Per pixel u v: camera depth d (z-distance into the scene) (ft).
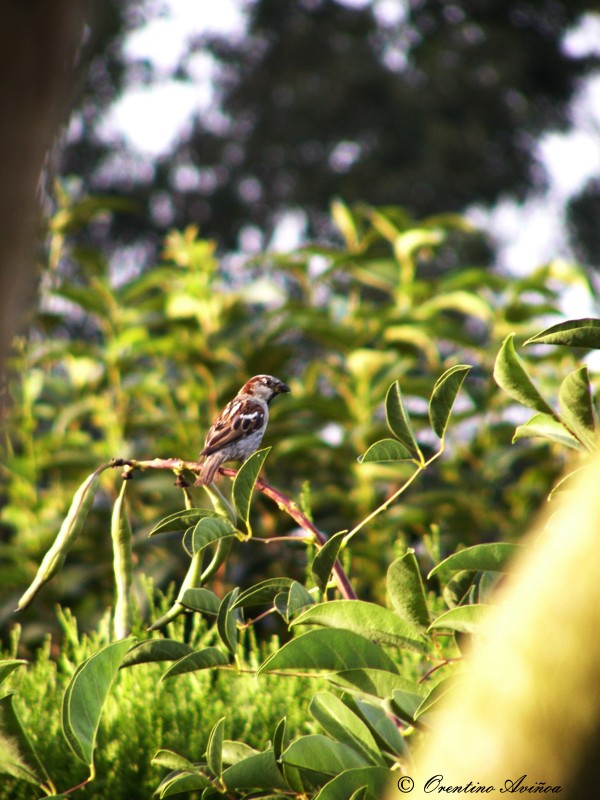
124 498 15.60
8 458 32.35
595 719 8.12
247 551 31.19
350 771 12.50
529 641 8.40
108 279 34.88
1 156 9.68
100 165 119.85
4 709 14.42
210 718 19.26
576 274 32.27
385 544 30.94
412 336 33.71
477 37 120.06
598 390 19.10
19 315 10.12
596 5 113.50
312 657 13.07
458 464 34.19
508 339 13.60
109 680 14.01
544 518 19.77
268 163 123.75
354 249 37.86
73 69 10.31
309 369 36.58
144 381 33.42
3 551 30.68
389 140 120.26
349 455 31.63
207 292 34.17
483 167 119.55
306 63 124.36
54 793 14.92
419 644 13.84
